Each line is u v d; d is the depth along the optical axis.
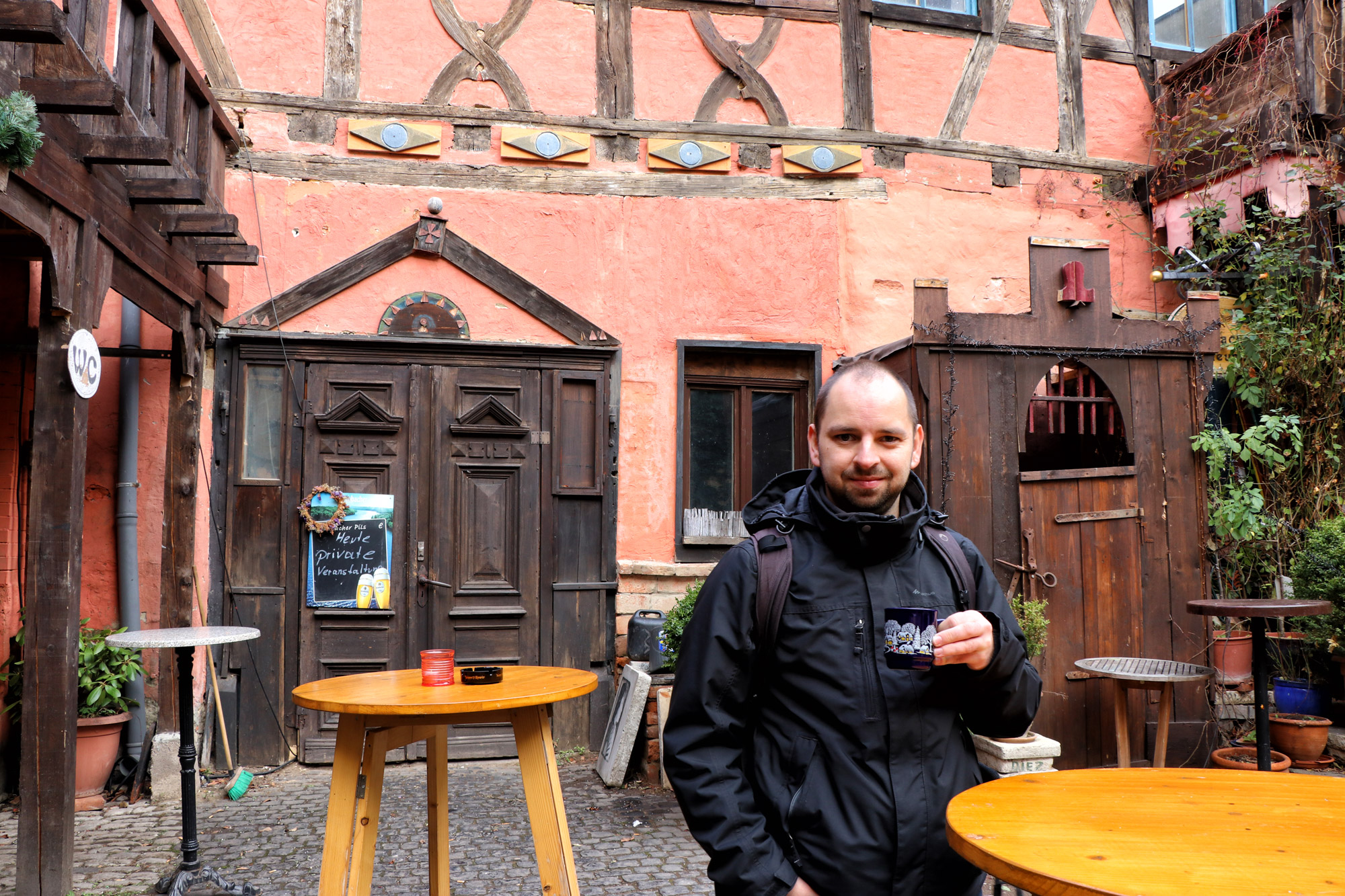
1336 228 6.17
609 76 6.14
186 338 5.01
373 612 5.49
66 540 3.50
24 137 2.69
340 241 5.70
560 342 5.88
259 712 5.35
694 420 6.16
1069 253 4.90
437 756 3.09
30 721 3.43
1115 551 4.84
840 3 6.46
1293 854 1.30
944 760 1.62
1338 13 6.07
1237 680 4.87
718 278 6.10
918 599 1.67
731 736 1.61
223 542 5.39
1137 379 4.97
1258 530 5.16
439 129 5.88
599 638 5.75
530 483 5.76
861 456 1.66
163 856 4.02
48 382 3.50
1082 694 4.72
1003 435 4.77
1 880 3.76
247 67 5.71
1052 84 6.81
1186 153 6.58
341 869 2.54
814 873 1.54
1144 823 1.45
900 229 6.36
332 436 5.54
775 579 1.64
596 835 4.26
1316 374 6.03
